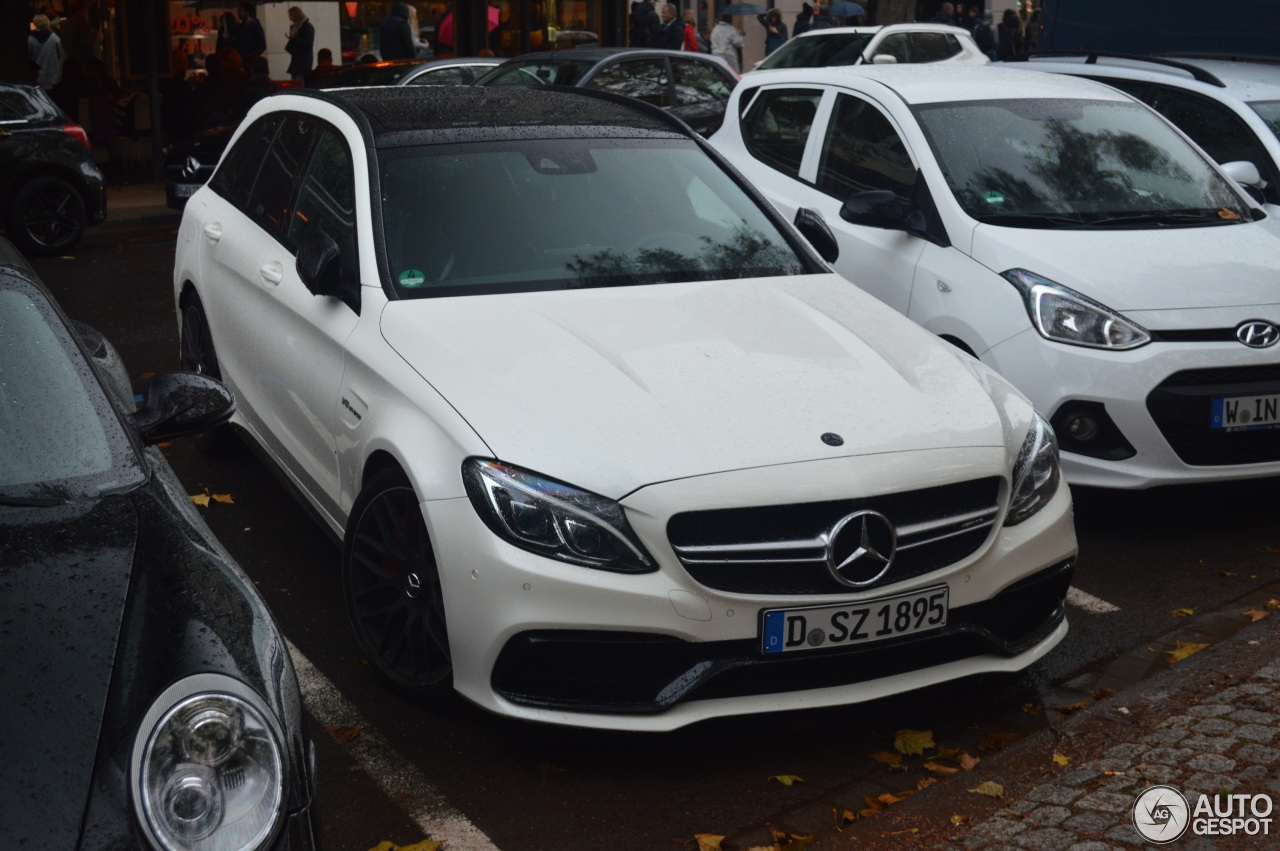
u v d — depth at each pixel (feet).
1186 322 17.54
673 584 11.46
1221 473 17.62
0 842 6.89
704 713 11.73
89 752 7.29
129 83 64.64
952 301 19.01
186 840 7.14
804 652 11.78
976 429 12.79
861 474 11.88
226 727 7.47
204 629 8.18
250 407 17.51
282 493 19.54
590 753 12.62
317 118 17.63
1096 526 18.94
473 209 15.39
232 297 17.97
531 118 17.16
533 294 14.47
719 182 17.12
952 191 20.03
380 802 11.74
